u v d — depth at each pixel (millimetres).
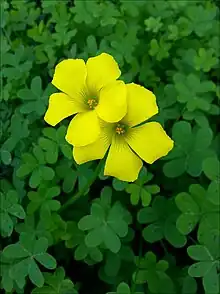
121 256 128
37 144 137
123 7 157
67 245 126
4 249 121
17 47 156
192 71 149
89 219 123
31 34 155
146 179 128
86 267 137
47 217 126
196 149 129
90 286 136
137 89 106
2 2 160
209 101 142
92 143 107
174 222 127
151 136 108
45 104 138
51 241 125
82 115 106
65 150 130
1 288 128
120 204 126
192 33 159
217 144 139
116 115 102
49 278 123
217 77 156
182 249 136
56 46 151
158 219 128
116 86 103
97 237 121
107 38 151
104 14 154
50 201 127
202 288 131
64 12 155
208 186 126
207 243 118
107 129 109
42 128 140
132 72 148
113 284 130
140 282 123
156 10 160
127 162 109
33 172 128
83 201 135
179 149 129
